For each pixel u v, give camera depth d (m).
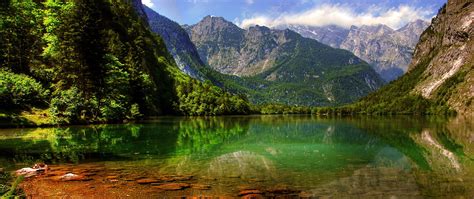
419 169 29.00
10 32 64.44
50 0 75.00
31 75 66.50
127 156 31.42
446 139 56.81
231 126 91.38
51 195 17.78
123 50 112.38
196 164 28.80
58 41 67.88
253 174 25.19
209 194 19.03
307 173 26.28
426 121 137.00
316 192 20.61
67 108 62.09
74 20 65.69
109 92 76.06
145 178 22.28
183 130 68.75
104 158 29.75
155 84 148.88
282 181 23.12
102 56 69.56
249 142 50.16
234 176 24.23
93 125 64.69
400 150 41.84
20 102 56.59
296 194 20.00
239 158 33.59
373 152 39.81
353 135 64.44
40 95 60.38
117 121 78.62
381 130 79.56
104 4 128.12
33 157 28.92
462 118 179.00
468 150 42.28
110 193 18.47
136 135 52.19
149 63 163.88
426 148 43.97
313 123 117.88
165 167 26.56
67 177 21.56
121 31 140.62
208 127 84.00
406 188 22.12
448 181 24.34
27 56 68.62
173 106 161.12
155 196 18.22
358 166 30.08
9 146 34.47
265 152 38.97
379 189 21.77
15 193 16.28
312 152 39.50
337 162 32.16
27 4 72.12
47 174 22.31
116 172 23.91
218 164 29.28
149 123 84.81
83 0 66.44
